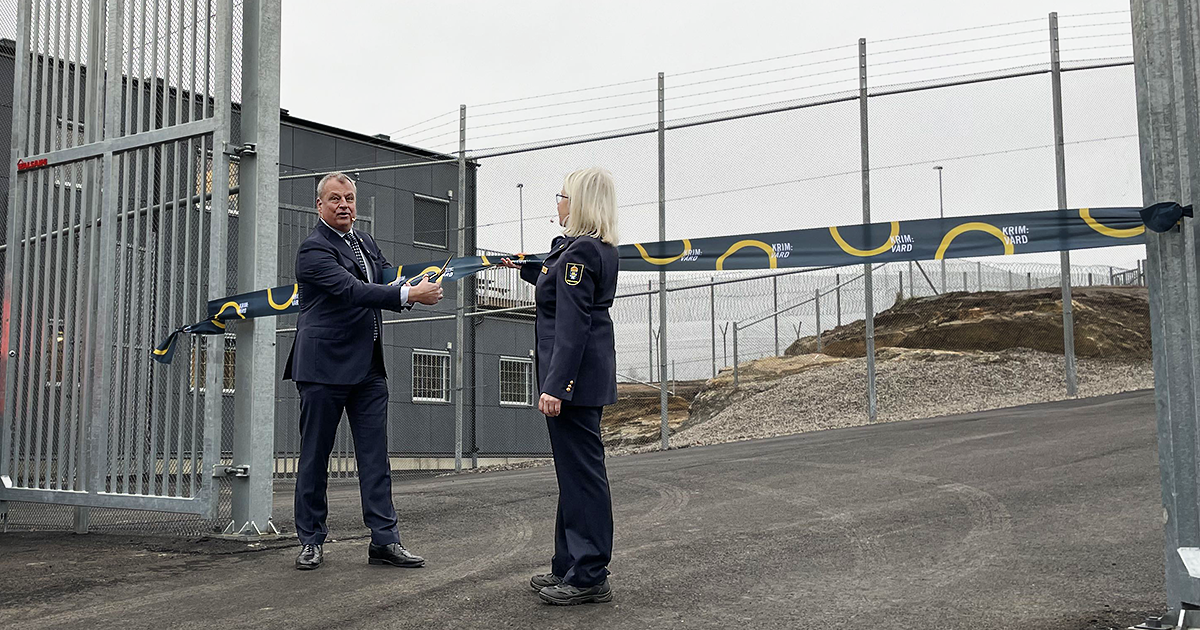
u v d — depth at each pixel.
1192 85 3.03
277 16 5.71
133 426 5.87
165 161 5.75
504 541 5.08
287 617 3.47
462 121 12.56
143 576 4.27
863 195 10.74
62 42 6.37
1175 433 3.02
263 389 5.50
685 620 3.32
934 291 13.34
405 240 15.14
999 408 11.62
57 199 6.58
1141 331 14.00
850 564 4.16
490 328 18.27
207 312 5.62
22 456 6.41
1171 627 2.96
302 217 12.98
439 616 3.44
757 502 6.05
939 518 5.15
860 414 12.50
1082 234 3.65
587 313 3.64
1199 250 2.98
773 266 4.22
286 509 7.02
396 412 16.84
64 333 6.02
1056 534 4.59
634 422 16.84
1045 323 14.09
